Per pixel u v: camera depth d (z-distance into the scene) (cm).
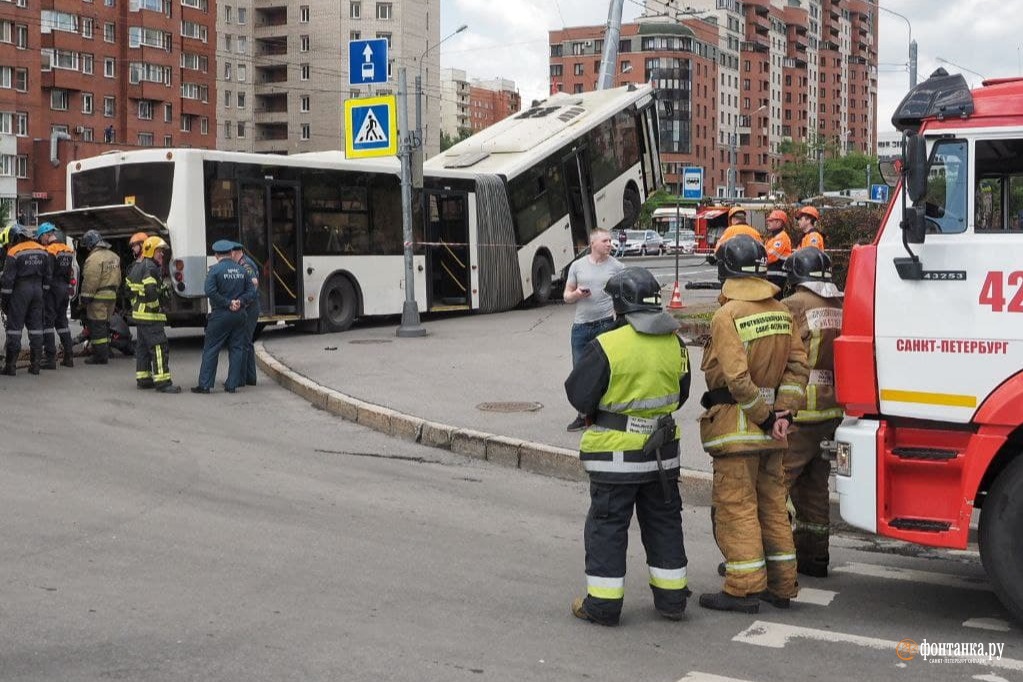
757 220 3581
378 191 2081
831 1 18838
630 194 2784
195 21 9425
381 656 510
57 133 7906
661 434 566
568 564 682
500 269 2348
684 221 8475
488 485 920
